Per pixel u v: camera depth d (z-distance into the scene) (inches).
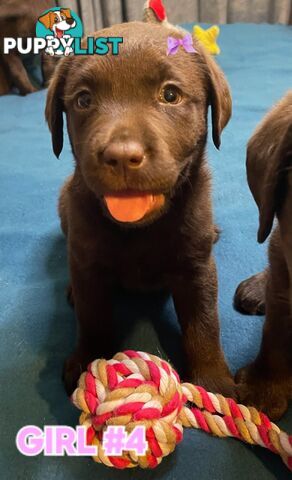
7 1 28.1
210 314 12.6
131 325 14.2
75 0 32.4
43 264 16.6
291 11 38.6
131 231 11.6
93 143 9.8
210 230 12.3
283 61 30.7
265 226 10.0
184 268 12.4
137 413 9.4
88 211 11.6
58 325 14.2
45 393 12.2
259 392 11.8
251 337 13.7
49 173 21.3
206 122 12.2
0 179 20.9
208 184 12.5
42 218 18.6
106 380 9.9
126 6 34.3
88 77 10.6
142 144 9.6
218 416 10.8
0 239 17.5
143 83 10.4
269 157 10.0
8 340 13.7
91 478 10.3
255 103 25.6
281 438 10.2
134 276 12.7
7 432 11.2
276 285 11.1
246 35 35.0
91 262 12.1
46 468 10.4
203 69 11.9
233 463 10.5
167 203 10.9
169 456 10.6
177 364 13.1
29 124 25.7
